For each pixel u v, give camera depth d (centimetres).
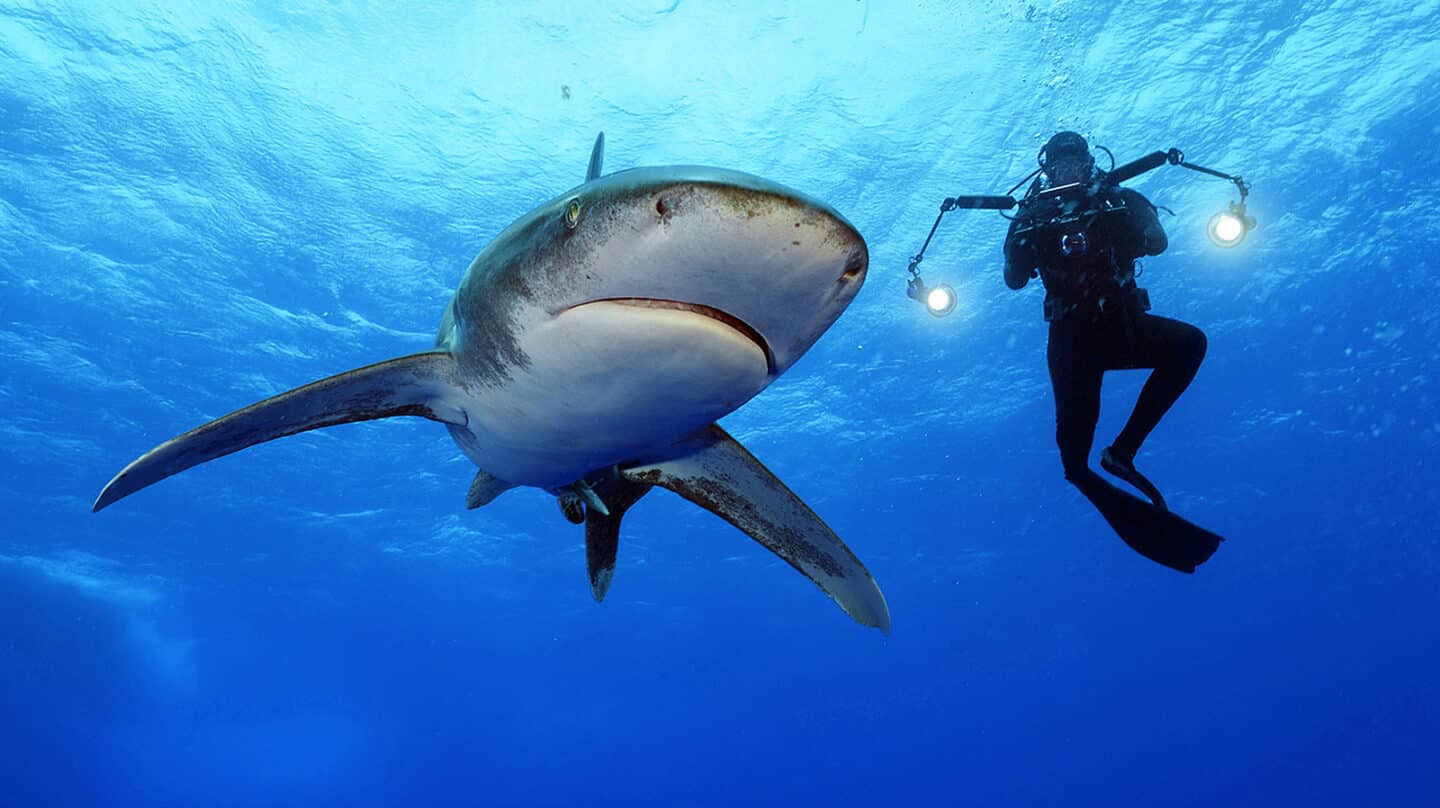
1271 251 1977
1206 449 2867
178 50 1459
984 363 2261
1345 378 2509
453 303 322
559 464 307
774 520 360
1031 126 1582
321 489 2720
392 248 1842
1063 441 600
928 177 1669
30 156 1620
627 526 3119
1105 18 1398
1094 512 3216
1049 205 614
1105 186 611
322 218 1773
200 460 279
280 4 1382
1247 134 1659
